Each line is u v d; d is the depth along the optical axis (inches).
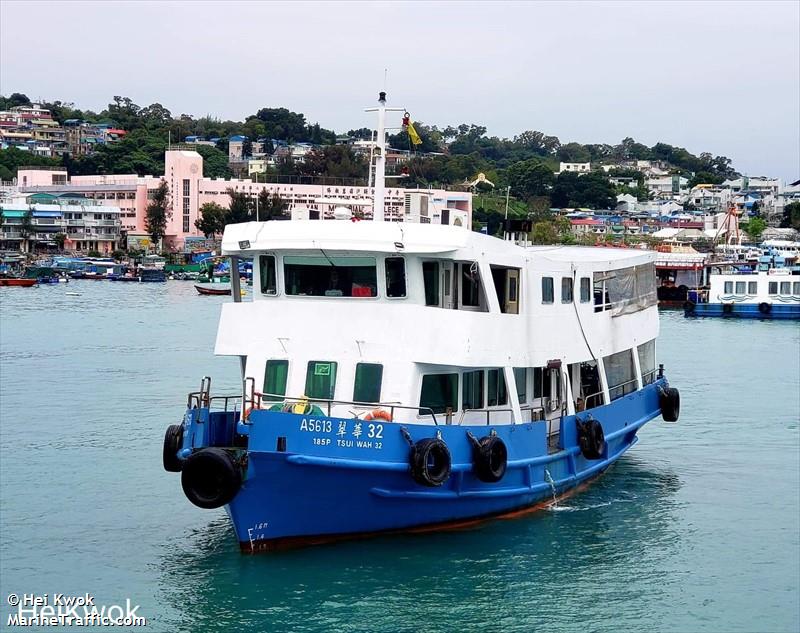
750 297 3750.0
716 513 1180.5
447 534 1021.8
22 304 4023.1
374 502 951.6
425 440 935.0
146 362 2341.3
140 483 1279.5
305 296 992.2
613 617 903.1
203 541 1064.2
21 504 1190.3
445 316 960.3
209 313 3681.1
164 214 6712.6
